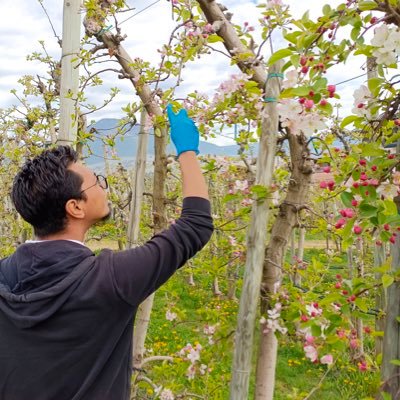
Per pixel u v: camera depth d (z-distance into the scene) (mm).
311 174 1889
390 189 1272
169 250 1115
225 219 2701
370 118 1398
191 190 1258
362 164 1297
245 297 1568
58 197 1133
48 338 1055
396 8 1228
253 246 1563
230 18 1980
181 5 1995
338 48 1260
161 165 2734
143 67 2406
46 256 1103
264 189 1514
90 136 2672
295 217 1919
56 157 1182
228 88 1682
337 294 1406
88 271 1088
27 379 1060
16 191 1161
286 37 1284
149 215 4375
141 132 2670
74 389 1064
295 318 1609
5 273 1167
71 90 2682
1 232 5703
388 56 1242
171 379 2607
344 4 1225
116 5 2469
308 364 5840
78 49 2664
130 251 1123
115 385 1129
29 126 5117
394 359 1404
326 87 1186
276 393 5137
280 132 1906
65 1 2637
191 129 1364
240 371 1563
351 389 4812
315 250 10953
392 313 1416
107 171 3574
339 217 1317
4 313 1120
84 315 1050
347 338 1605
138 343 2758
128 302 1065
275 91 1540
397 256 1390
